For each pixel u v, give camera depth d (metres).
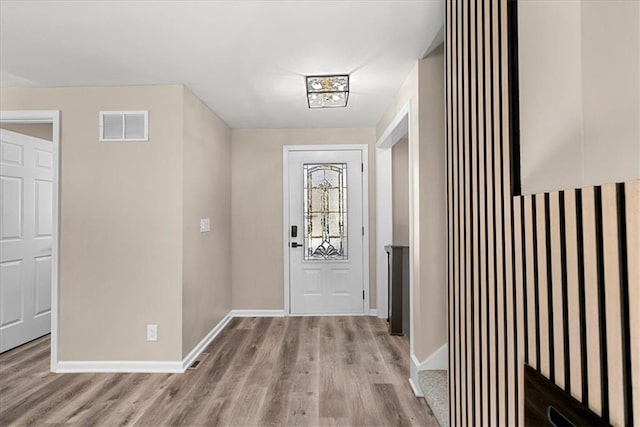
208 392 2.58
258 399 2.48
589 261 0.83
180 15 1.99
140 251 2.97
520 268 1.14
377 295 4.50
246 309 4.54
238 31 2.17
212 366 3.04
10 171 3.52
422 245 2.53
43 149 3.93
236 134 4.54
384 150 4.45
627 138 0.91
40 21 2.04
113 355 2.96
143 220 2.98
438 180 2.53
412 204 2.72
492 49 1.35
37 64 2.61
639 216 0.69
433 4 1.91
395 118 3.27
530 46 1.16
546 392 0.98
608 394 0.77
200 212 3.41
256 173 4.55
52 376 2.87
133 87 3.01
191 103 3.19
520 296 1.14
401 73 2.81
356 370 2.94
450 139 1.85
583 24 1.04
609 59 0.96
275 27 2.13
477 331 1.49
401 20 2.06
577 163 1.07
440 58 2.54
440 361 2.51
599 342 0.80
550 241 0.98
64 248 2.98
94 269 2.98
